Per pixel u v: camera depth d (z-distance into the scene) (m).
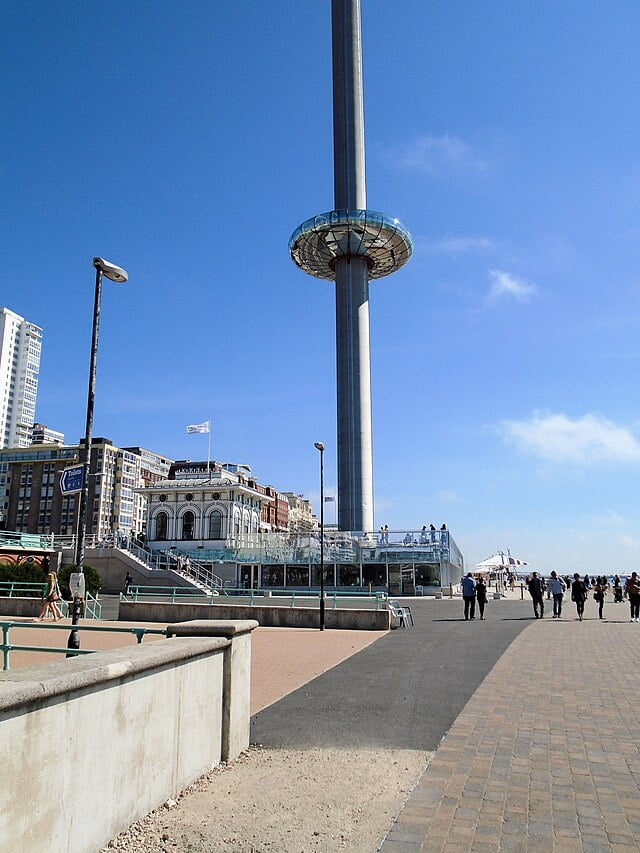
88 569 43.09
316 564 57.72
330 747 8.40
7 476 137.12
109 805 5.28
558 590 31.14
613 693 12.06
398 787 6.85
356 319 72.12
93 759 5.09
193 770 6.83
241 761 7.72
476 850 5.36
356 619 26.09
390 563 55.84
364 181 75.62
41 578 41.25
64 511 131.38
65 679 4.69
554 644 19.75
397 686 12.93
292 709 10.85
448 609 37.34
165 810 6.06
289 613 27.27
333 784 6.91
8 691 4.18
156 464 155.25
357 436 67.81
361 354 71.06
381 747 8.41
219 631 7.80
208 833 5.60
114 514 134.75
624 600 49.03
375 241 73.88
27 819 4.35
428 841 5.52
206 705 7.21
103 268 17.27
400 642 20.80
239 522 67.62
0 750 4.15
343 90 76.19
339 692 12.36
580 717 10.12
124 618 30.64
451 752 8.17
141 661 5.71
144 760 5.84
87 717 5.04
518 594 65.69
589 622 27.81
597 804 6.39
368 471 67.19
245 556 59.34
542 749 8.31
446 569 57.56
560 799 6.52
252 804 6.29
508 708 10.78
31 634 24.20
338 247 74.38
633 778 7.17
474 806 6.32
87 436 16.17
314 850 5.33
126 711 5.58
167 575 53.19
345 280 74.00
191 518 67.12
